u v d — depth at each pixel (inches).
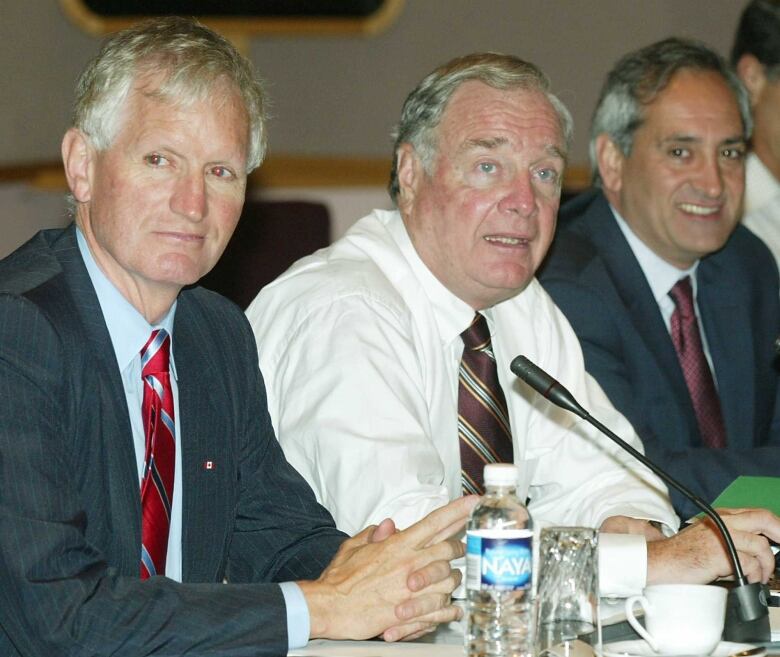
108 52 121.6
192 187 120.7
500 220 154.9
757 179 241.0
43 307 116.6
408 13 398.3
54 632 105.0
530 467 169.5
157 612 106.3
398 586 110.7
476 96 155.9
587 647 102.9
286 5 396.2
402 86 398.9
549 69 393.7
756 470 187.8
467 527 116.8
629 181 204.8
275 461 137.3
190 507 126.2
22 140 389.1
